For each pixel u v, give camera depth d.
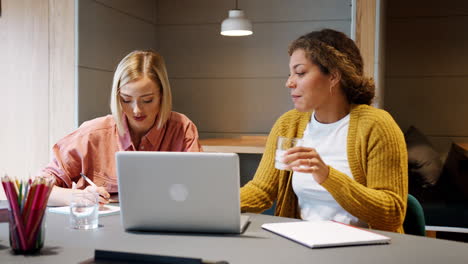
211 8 4.57
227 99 4.59
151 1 4.55
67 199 1.86
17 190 1.41
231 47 4.55
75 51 3.33
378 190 1.79
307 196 1.95
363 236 1.44
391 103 4.93
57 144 2.21
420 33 4.85
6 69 3.45
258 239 1.45
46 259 1.25
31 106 3.41
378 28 3.06
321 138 2.01
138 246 1.38
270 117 4.49
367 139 1.88
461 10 4.76
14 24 3.41
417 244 1.40
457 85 4.79
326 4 4.29
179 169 1.47
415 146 3.94
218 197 1.47
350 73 1.92
